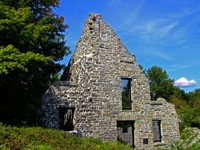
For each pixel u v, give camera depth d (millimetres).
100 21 15461
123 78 15086
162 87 38594
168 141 15195
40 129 10297
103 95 13711
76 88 13180
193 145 7414
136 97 14914
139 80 15445
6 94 13305
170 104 16188
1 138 7660
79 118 12625
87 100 13195
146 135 14445
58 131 10750
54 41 17062
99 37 14883
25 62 11023
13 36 12070
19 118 12891
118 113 13867
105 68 14312
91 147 10070
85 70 13750
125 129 19469
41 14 17438
